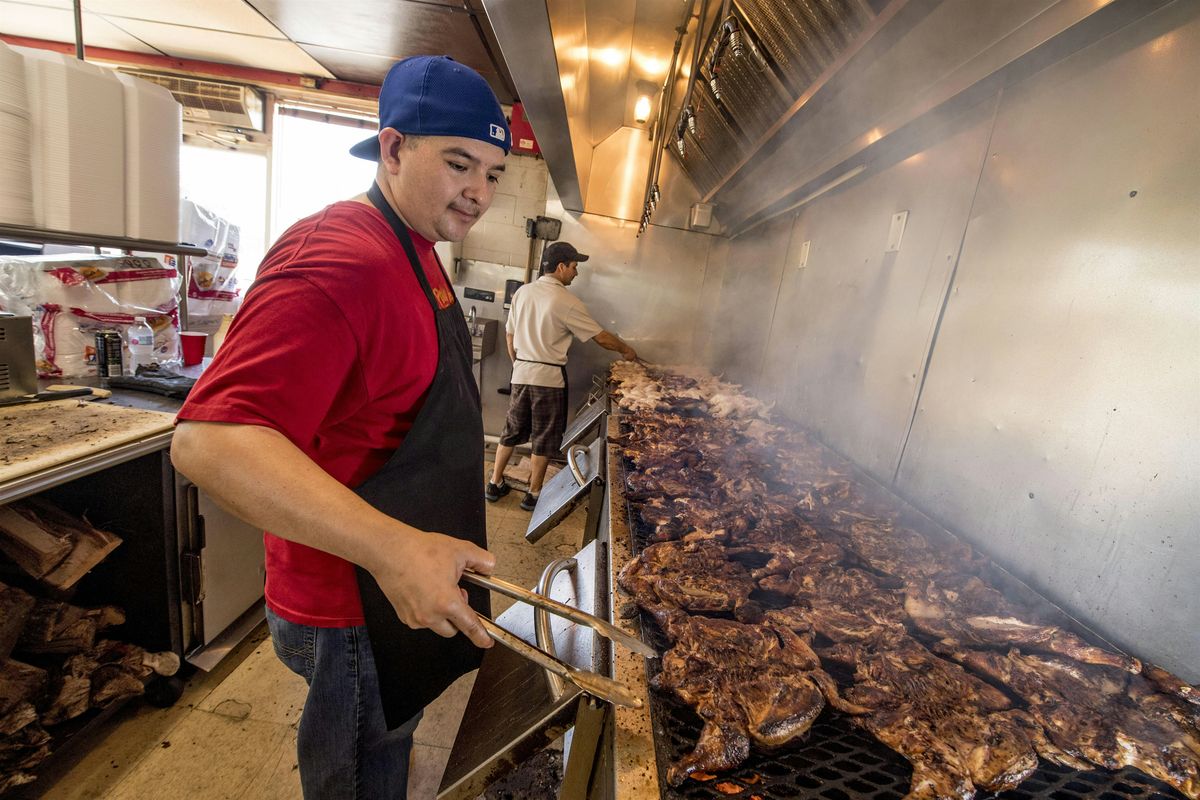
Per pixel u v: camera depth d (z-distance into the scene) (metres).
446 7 3.15
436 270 1.16
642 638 0.98
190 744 1.78
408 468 1.04
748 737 0.76
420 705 1.21
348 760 1.16
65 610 1.82
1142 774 0.78
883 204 2.16
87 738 1.76
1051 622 1.10
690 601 1.07
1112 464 1.07
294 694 2.02
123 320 2.42
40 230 1.87
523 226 5.00
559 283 3.78
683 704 0.84
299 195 5.26
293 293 0.77
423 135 0.92
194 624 2.01
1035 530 1.24
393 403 0.99
